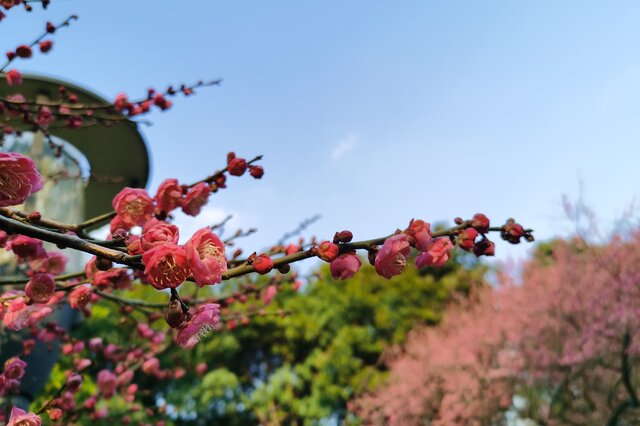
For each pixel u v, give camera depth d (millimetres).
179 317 1489
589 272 9820
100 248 1513
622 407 8930
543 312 10578
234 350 15516
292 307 15852
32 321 2613
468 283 16062
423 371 13734
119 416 5520
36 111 3928
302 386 15305
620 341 9484
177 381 14109
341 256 1592
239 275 1536
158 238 1432
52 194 5129
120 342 5051
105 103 5133
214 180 2436
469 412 12234
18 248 2307
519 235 1826
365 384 14930
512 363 11445
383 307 15781
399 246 1554
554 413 10891
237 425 15367
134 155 5875
